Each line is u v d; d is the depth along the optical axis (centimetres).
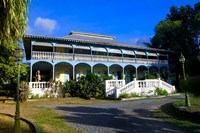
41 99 2169
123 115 1276
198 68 877
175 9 4997
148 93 2419
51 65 3062
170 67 4478
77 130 903
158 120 1139
